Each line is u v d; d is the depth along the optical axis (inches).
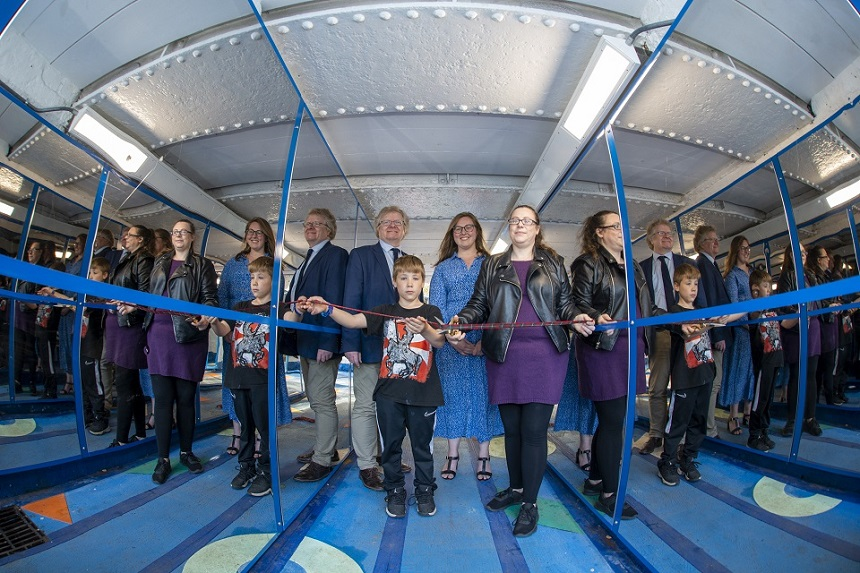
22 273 27.8
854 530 63.2
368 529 70.6
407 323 69.6
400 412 77.8
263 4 70.9
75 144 69.3
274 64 78.2
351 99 95.3
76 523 68.0
